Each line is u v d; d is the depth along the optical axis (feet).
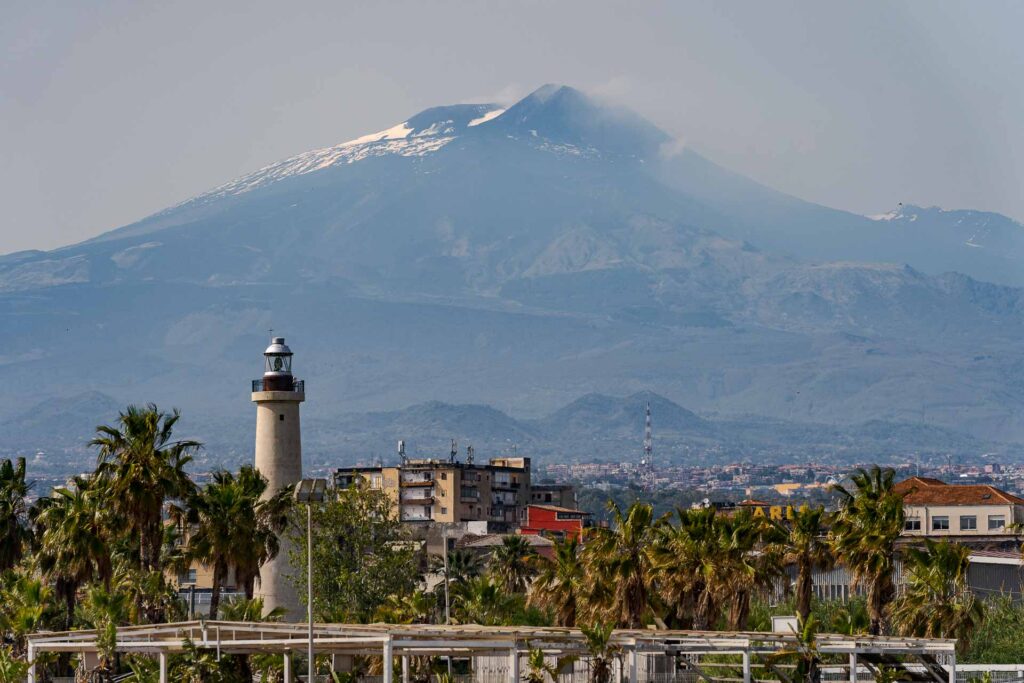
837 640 536.42
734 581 649.20
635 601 652.07
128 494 645.51
